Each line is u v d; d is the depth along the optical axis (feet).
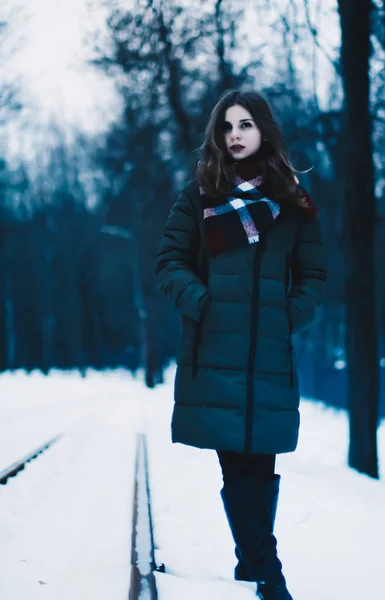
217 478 22.68
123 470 24.52
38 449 26.11
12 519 15.49
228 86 42.78
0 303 161.38
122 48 42.83
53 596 9.73
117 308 183.62
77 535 14.33
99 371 179.22
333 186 40.27
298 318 8.91
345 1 30.42
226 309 8.62
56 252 154.92
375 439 29.71
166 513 17.07
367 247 30.58
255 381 8.53
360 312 30.30
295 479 21.61
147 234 102.27
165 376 156.87
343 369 70.59
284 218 9.00
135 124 57.98
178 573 11.59
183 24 41.96
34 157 114.32
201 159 9.07
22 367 172.86
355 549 13.89
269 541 8.96
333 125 37.19
